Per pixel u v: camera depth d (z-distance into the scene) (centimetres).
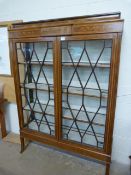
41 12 185
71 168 187
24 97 200
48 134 190
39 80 203
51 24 151
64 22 147
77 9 169
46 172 181
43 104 207
